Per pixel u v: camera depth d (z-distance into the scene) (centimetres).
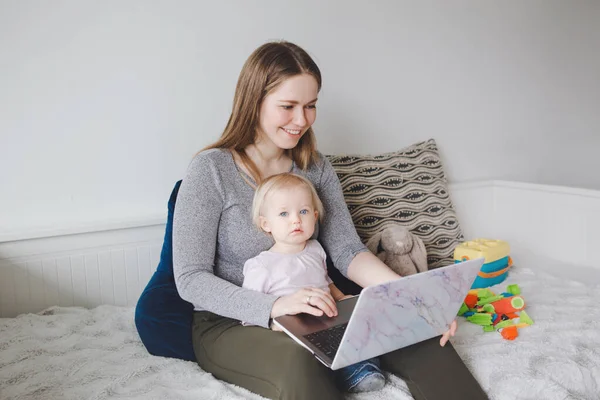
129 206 186
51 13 167
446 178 249
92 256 178
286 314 124
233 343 125
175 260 138
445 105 246
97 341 149
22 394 120
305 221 143
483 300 170
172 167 191
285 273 140
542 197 237
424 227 208
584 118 293
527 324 155
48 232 168
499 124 264
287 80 140
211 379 126
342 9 214
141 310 145
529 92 272
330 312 123
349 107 221
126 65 179
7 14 162
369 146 228
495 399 122
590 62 290
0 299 167
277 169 156
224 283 133
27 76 167
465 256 196
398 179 211
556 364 132
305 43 208
